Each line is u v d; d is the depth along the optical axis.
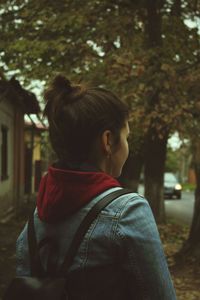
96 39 13.50
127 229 1.57
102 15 13.99
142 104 9.91
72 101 1.70
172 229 14.59
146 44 12.83
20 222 15.13
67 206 1.64
